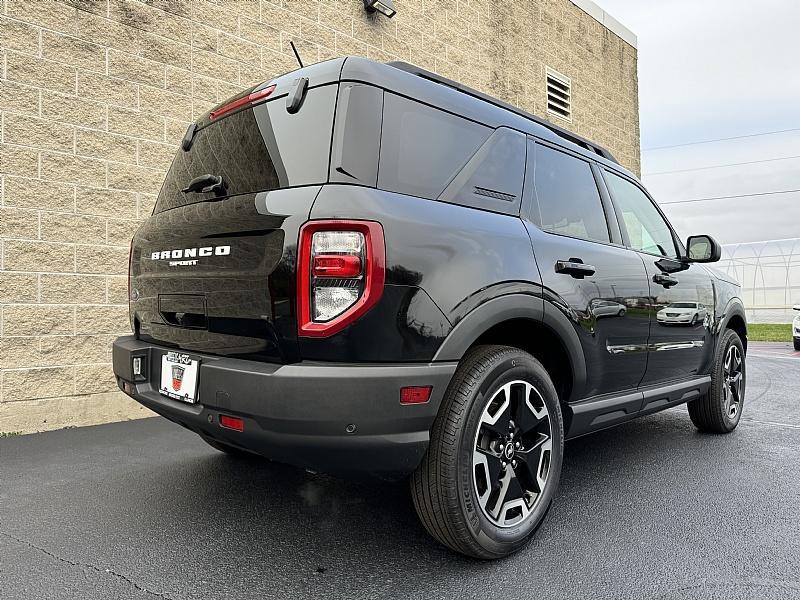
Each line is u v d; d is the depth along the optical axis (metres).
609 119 12.48
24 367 4.36
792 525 2.74
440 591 2.10
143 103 5.01
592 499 3.09
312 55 6.41
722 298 4.40
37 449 3.94
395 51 7.45
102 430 4.50
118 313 4.84
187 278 2.45
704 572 2.26
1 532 2.59
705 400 4.41
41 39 4.46
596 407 2.97
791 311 26.94
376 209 2.04
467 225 2.35
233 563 2.31
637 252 3.49
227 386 2.07
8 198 4.29
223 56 5.59
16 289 4.32
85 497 3.03
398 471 2.09
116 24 4.86
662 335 3.51
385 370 1.98
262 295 2.06
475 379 2.23
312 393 1.91
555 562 2.34
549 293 2.59
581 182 3.27
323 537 2.56
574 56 11.33
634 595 2.09
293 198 2.08
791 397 6.48
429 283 2.11
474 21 8.81
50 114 4.50
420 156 2.35
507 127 2.84
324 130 2.17
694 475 3.52
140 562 2.31
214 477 3.37
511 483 2.38
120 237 4.85
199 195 2.66
